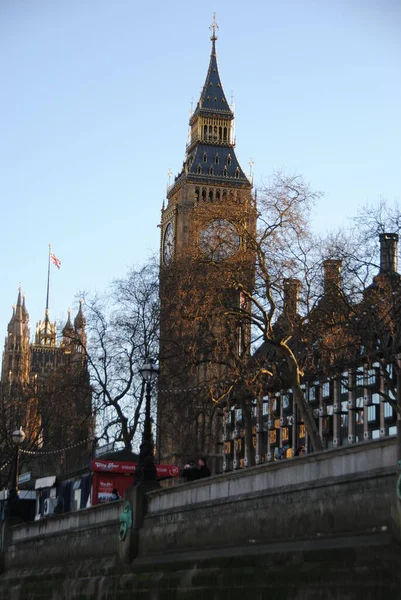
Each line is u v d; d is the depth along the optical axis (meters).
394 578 32.44
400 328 66.69
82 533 59.72
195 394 86.56
